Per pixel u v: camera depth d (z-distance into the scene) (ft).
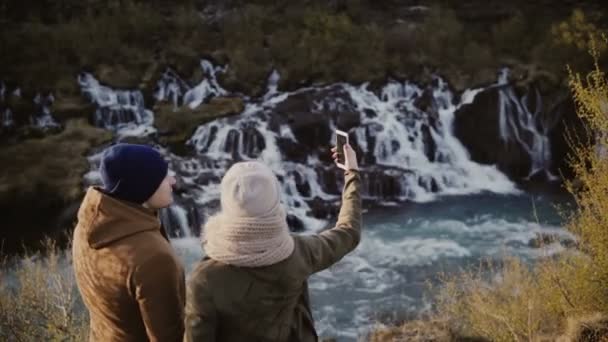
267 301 7.38
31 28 68.85
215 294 7.29
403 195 58.29
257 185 7.18
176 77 67.77
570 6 76.54
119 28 70.64
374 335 34.42
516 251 47.34
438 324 33.53
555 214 53.83
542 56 68.33
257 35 71.36
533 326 26.86
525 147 63.98
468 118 64.44
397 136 63.00
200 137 60.59
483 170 63.10
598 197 25.16
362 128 62.34
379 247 48.75
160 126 60.95
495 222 52.65
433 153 63.67
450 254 47.42
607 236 24.97
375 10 78.13
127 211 7.98
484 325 29.09
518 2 77.66
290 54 68.80
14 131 59.77
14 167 54.13
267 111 63.10
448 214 54.49
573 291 26.25
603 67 66.90
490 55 68.85
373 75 67.72
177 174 56.13
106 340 8.34
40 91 62.90
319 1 77.66
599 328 23.95
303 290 8.02
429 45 70.18
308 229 54.65
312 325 8.08
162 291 7.80
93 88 64.80
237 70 67.62
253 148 60.03
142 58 68.18
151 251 7.82
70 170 54.39
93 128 60.03
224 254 7.22
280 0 77.82
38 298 22.07
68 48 67.31
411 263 46.34
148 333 7.99
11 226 50.29
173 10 76.13
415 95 67.05
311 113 62.64
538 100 65.05
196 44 70.23
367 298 42.14
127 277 7.79
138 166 8.02
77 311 31.58
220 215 7.45
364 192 58.03
